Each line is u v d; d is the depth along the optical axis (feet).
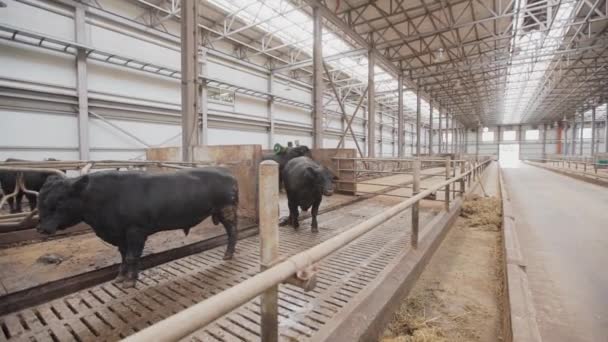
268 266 3.79
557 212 20.56
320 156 24.25
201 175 8.78
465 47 45.50
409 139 111.45
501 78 61.05
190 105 16.57
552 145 126.72
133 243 7.56
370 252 10.53
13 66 22.31
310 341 5.23
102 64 27.20
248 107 43.09
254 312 6.42
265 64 46.01
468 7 32.99
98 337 5.68
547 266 10.64
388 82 61.16
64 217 6.99
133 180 7.50
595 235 14.78
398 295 7.72
